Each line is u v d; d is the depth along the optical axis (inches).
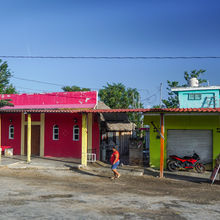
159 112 568.1
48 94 791.1
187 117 596.1
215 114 565.3
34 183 423.2
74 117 729.0
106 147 769.6
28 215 255.3
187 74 1192.2
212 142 579.5
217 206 313.7
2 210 270.4
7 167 581.6
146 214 271.7
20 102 815.7
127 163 676.1
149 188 409.4
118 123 826.2
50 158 709.3
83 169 572.4
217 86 831.1
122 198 338.6
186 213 279.9
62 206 292.0
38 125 775.1
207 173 551.5
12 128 811.4
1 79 1298.0
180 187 423.8
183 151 599.8
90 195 350.9
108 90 1366.9
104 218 253.9
